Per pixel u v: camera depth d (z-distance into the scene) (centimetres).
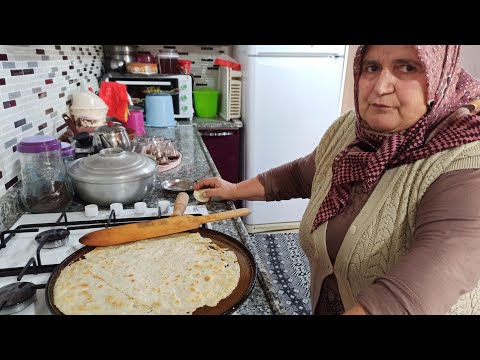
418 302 53
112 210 96
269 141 251
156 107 227
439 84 72
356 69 82
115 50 256
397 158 77
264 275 72
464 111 74
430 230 62
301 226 99
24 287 64
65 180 106
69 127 155
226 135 248
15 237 86
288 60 235
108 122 165
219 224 97
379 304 54
